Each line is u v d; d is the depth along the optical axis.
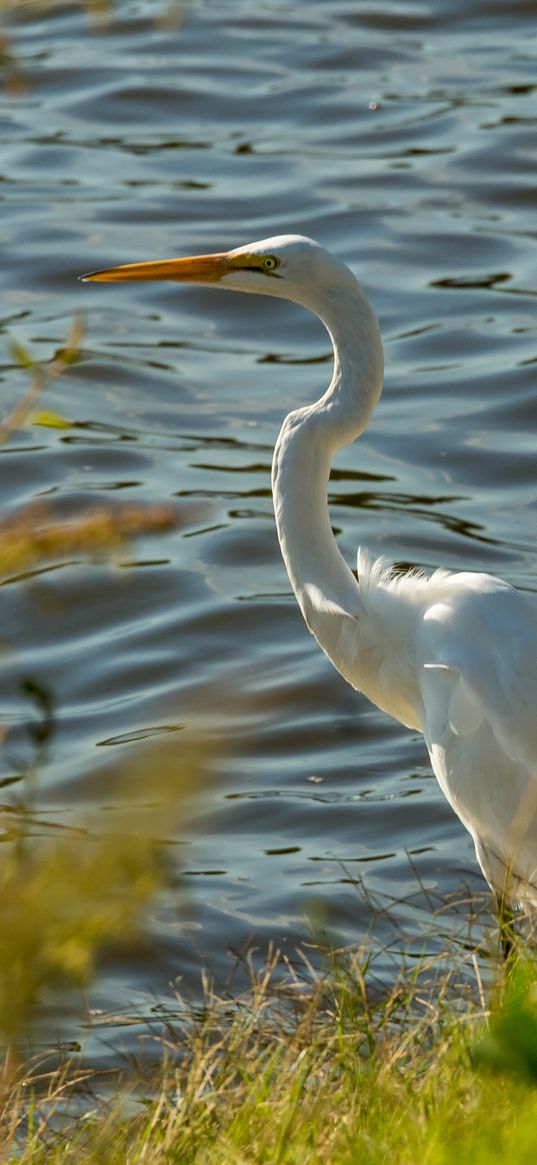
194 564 13.61
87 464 14.98
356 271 18.36
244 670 12.02
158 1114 5.81
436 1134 4.92
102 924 3.51
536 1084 4.59
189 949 8.78
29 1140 5.97
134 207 19.94
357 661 8.83
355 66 23.67
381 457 15.18
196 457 15.07
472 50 24.03
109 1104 6.57
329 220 19.50
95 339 17.22
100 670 12.18
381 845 9.91
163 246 18.88
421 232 19.22
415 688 8.55
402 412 15.87
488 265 18.47
